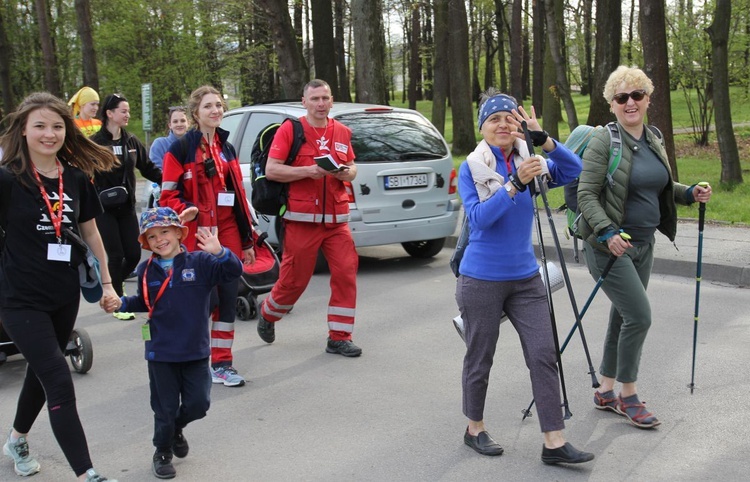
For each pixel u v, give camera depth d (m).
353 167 6.00
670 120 12.83
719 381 5.37
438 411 5.02
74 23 31.08
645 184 4.49
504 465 4.17
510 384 5.45
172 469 4.18
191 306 3.96
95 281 4.02
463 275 4.17
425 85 48.72
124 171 7.20
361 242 8.91
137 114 30.83
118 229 7.31
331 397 5.34
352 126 8.99
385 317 7.42
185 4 29.64
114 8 29.70
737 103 21.33
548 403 4.05
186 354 3.97
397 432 4.69
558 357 4.15
